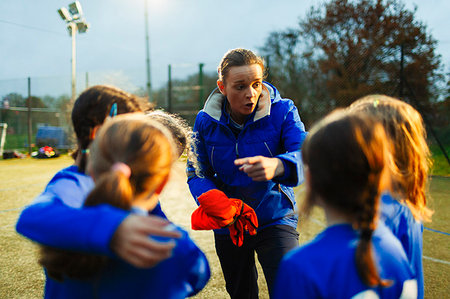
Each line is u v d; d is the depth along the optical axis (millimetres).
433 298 2314
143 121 1002
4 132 14664
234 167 1859
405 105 1367
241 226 1681
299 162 1456
